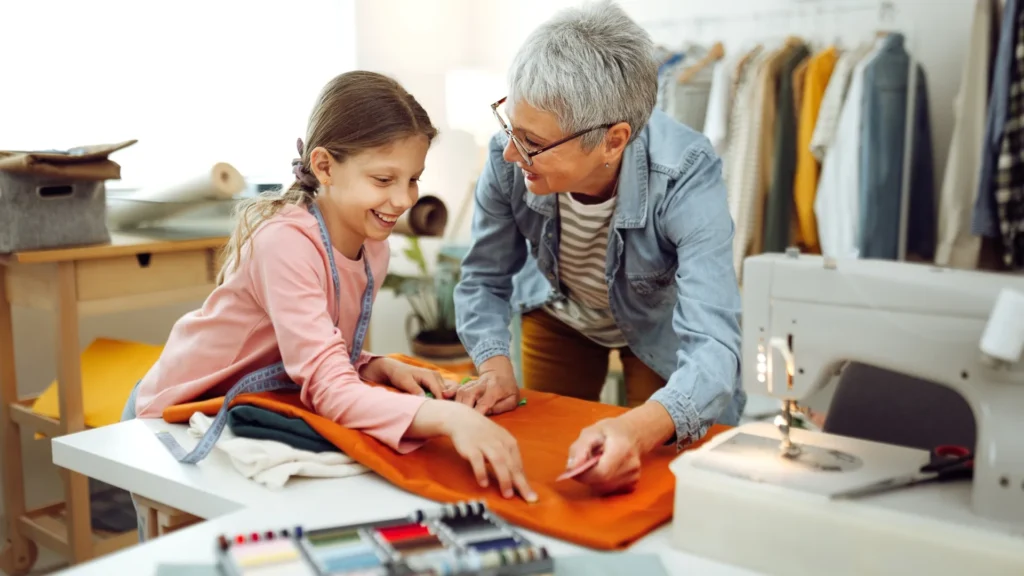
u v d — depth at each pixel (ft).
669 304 5.24
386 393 3.85
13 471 7.87
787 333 3.39
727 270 4.29
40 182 6.90
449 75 11.85
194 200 7.95
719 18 11.55
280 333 4.11
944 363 3.03
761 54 10.42
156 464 3.70
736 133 10.32
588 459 3.37
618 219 4.67
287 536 2.73
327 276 4.36
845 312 3.25
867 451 3.27
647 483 3.52
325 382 3.94
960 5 9.81
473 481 3.49
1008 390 2.87
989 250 9.31
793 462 3.14
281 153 11.10
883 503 2.85
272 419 3.81
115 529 8.23
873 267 3.27
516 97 4.03
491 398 4.48
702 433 3.83
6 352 7.75
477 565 2.49
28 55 8.62
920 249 10.09
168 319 9.78
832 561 2.78
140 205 8.05
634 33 4.10
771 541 2.87
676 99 11.00
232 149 10.53
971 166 9.20
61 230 7.07
